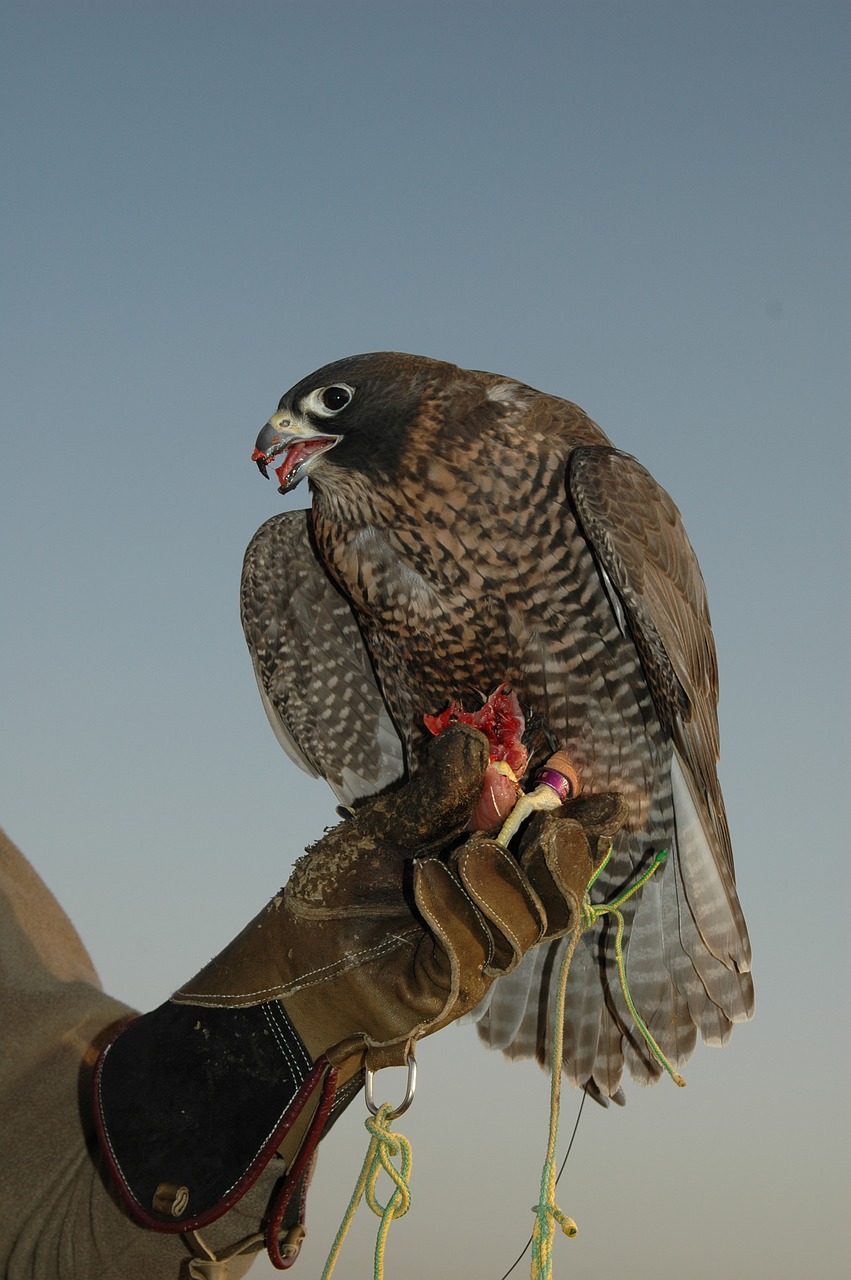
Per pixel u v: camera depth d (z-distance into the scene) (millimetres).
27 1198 3715
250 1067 3775
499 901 3963
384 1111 3809
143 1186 3609
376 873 4027
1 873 4102
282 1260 3709
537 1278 3912
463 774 4020
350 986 3865
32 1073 3826
